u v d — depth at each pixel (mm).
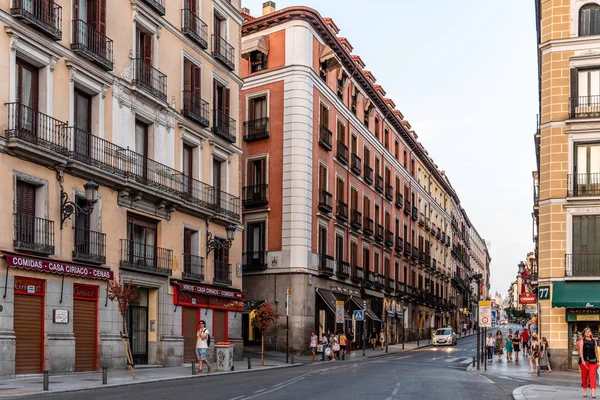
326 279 42719
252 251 40656
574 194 30891
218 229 32094
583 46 31406
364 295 50562
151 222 26750
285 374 23016
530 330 48875
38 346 20078
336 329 43875
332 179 44562
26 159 19953
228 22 33875
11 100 19562
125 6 25312
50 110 21141
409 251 64750
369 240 52281
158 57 27438
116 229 24156
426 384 19391
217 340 31266
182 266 28578
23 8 19812
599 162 30906
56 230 21062
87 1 23578
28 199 20391
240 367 27109
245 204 40938
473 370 28812
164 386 17531
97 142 23312
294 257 39250
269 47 41625
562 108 31531
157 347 26266
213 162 32781
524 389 18766
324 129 42719
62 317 20953
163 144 27641
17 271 19281
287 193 39750
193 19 30047
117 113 24609
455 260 96438
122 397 14141
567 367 30031
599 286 30094
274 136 40688
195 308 29406
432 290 76750
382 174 57000
